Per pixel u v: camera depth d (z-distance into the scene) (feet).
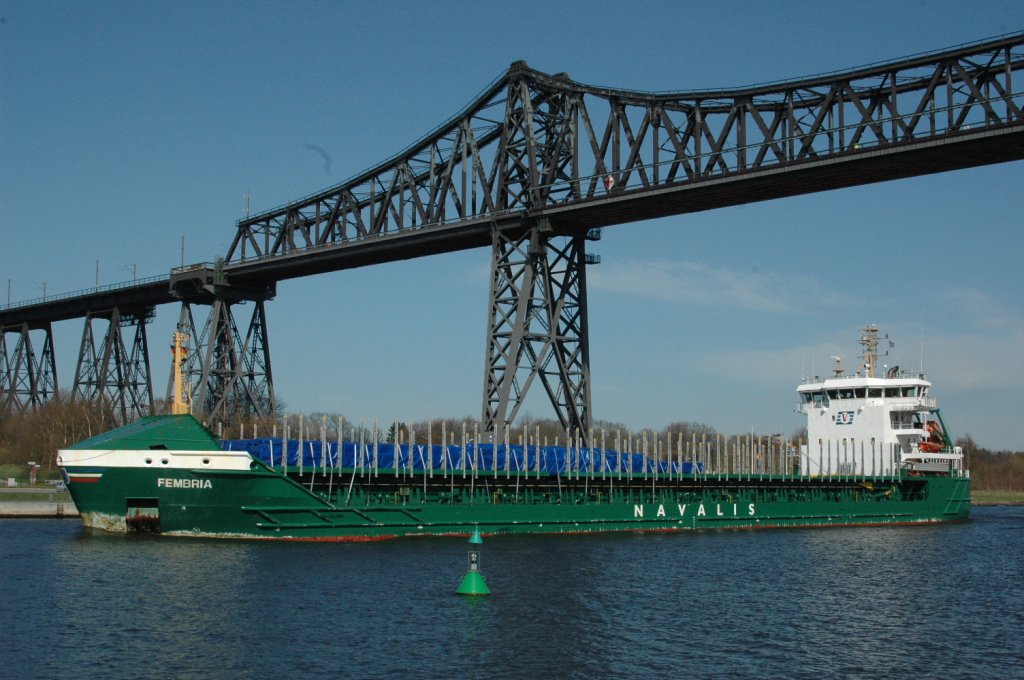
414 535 263.49
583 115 336.08
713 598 200.75
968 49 268.00
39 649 147.64
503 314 338.75
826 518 370.94
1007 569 258.57
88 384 543.80
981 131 262.47
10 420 570.87
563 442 570.05
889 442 396.78
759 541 303.48
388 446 263.90
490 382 336.29
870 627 180.45
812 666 152.76
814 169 287.07
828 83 291.58
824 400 414.41
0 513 312.09
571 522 297.33
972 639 173.27
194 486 233.96
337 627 163.94
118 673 138.21
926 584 229.66
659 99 317.42
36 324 601.21
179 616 167.63
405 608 178.50
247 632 159.33
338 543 245.65
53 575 196.44
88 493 237.86
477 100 360.69
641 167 317.63
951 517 425.28
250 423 460.14
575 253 349.00
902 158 275.80
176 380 250.98
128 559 213.05
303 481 245.86
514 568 223.30
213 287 458.50
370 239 392.06
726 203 314.76
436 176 384.06
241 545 232.94
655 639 164.96
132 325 551.59
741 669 149.69
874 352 409.08
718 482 336.49
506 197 355.36
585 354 347.77
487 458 285.43
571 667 147.64
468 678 141.08
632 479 317.42
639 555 254.68
